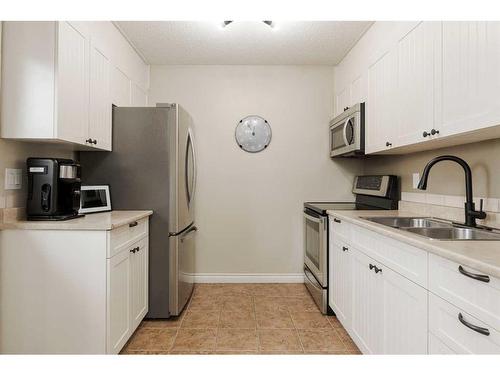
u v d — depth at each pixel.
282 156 3.34
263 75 3.33
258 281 3.32
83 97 1.90
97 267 1.64
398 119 1.99
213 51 2.98
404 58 1.91
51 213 1.75
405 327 1.34
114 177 2.38
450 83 1.47
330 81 3.35
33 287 1.64
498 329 0.86
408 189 2.46
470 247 1.10
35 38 1.63
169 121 2.38
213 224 3.32
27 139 1.67
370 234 1.71
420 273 1.23
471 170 1.77
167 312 2.37
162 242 2.37
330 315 2.51
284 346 2.02
